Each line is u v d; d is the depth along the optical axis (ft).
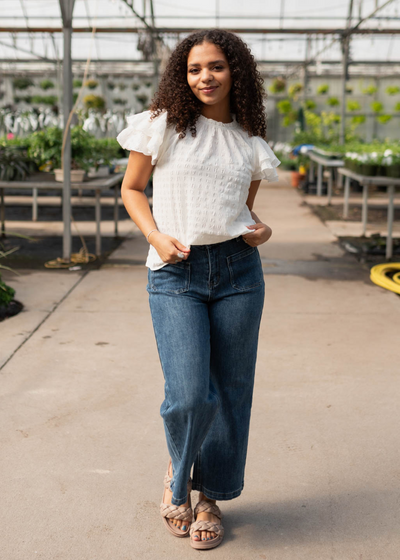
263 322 11.34
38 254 17.54
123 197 4.86
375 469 6.37
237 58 4.62
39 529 5.36
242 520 5.55
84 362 9.26
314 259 17.17
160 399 8.01
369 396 8.14
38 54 44.55
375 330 10.93
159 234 4.63
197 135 4.66
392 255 17.48
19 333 10.56
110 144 21.97
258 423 7.35
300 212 26.53
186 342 4.61
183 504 5.30
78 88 53.47
